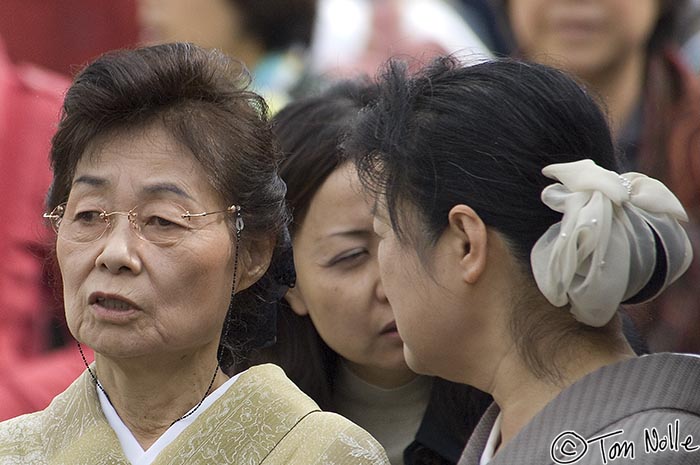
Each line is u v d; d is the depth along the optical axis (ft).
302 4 57.06
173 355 30.35
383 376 38.45
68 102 30.71
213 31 55.77
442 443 37.68
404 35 65.21
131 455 30.63
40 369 43.29
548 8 51.37
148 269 29.60
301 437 30.55
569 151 28.94
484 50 64.69
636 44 51.11
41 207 45.34
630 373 28.19
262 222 31.35
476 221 28.73
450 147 28.99
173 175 30.01
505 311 29.09
